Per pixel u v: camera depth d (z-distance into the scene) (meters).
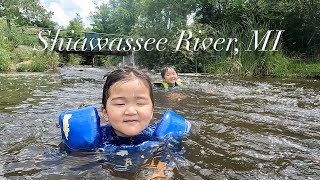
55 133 0.68
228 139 0.63
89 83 1.87
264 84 1.95
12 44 3.98
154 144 0.56
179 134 0.62
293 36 3.76
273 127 0.75
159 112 0.93
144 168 0.45
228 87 1.67
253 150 0.56
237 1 3.93
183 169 0.46
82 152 0.53
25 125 0.75
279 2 3.74
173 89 1.48
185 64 3.69
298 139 0.65
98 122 0.57
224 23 3.88
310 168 0.48
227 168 0.47
